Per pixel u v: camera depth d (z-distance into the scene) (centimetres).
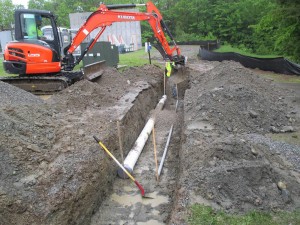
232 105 848
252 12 4094
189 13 4738
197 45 3762
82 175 527
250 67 2088
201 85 1171
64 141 613
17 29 1105
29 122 621
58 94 909
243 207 446
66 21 4978
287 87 1377
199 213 434
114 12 1138
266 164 500
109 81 1209
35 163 521
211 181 482
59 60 1161
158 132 979
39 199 451
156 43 1206
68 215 462
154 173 723
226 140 582
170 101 1342
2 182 454
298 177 533
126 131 811
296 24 1642
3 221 405
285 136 766
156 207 598
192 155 584
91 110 856
